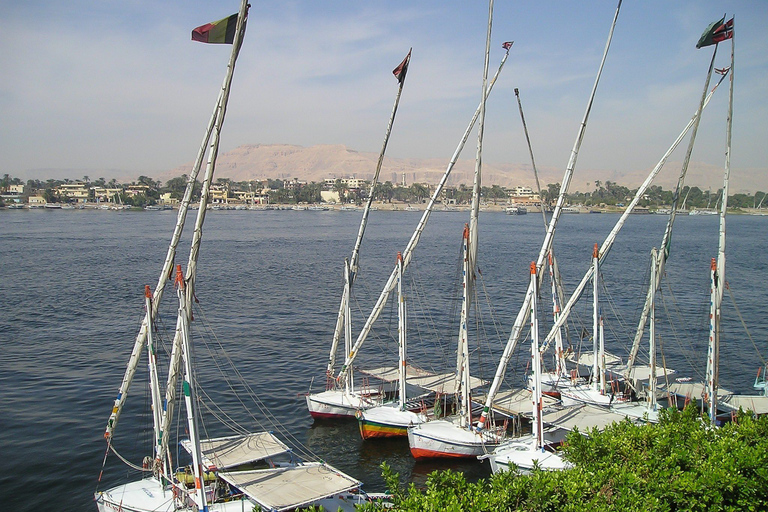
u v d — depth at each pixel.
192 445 27.08
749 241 190.00
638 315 80.56
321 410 44.56
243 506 28.05
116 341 65.50
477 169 38.69
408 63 46.91
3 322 73.69
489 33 38.91
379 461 38.22
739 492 23.19
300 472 30.14
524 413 39.41
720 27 37.69
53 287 98.88
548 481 23.52
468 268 38.66
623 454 26.88
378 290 101.38
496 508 21.86
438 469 36.97
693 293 95.69
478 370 58.28
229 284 106.44
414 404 44.72
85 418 44.38
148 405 47.19
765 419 28.89
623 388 48.94
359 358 61.62
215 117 30.95
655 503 22.20
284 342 67.38
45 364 56.81
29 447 39.44
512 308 86.06
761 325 74.50
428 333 72.50
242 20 30.84
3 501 33.00
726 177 36.75
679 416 30.91
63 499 33.34
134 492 29.98
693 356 61.78
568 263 134.25
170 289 97.19
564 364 49.03
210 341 67.19
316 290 101.06
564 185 39.56
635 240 194.88
